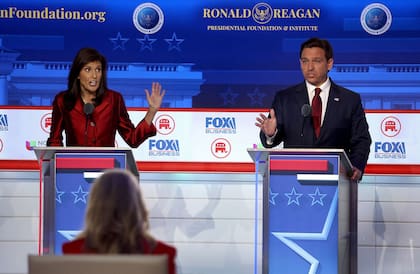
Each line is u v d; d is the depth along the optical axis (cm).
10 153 2381
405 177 2348
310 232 1576
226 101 2403
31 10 2405
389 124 2366
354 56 2386
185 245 2333
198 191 2361
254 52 2402
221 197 2358
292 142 1780
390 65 2383
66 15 2408
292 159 1574
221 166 2381
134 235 963
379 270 2311
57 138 1809
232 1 2405
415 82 2378
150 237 985
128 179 983
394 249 2319
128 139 1831
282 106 1795
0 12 2403
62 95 1819
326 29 2392
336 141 1773
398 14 2381
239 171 2378
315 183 1576
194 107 2400
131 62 2405
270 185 1581
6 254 2339
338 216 1570
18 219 2353
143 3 2409
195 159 2384
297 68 2398
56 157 1609
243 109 2395
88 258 935
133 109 2392
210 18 2406
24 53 2405
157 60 2406
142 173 2375
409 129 2362
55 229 1616
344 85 2389
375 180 2348
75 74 1802
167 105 2405
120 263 931
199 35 2406
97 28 2411
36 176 2377
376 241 2322
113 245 959
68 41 2408
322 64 1794
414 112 2367
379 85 2380
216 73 2405
